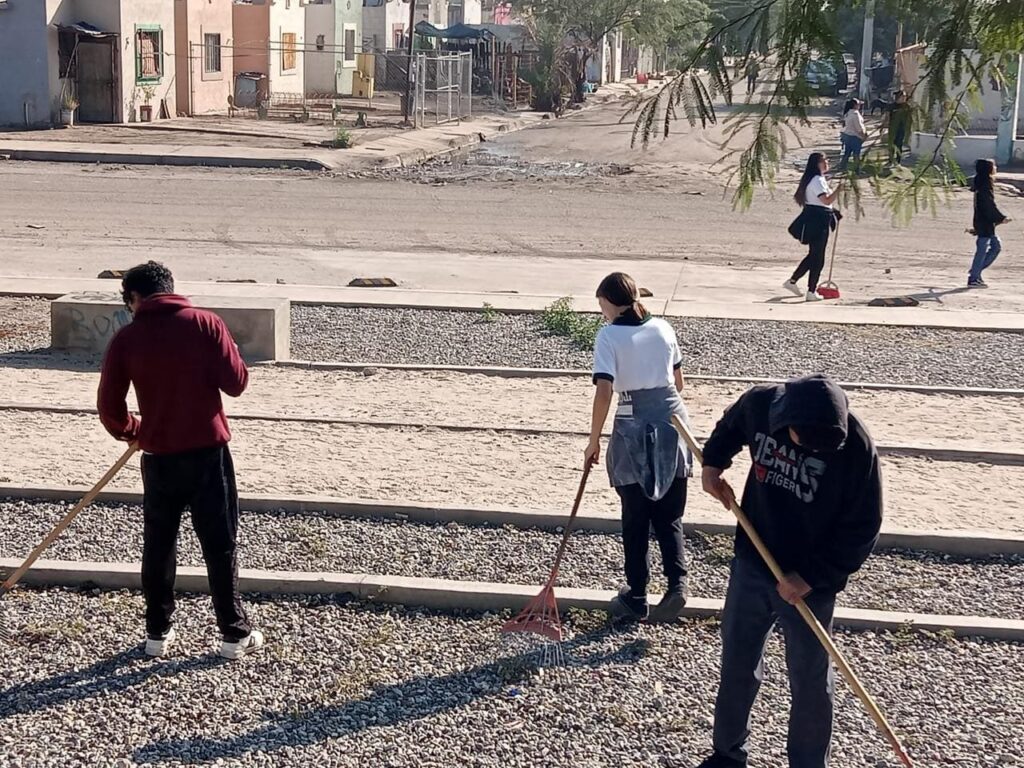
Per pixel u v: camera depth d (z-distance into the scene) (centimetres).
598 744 546
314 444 961
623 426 648
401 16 6384
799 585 475
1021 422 1063
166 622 618
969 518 820
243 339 1238
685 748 544
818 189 1606
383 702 580
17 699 576
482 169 3056
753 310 1529
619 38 7400
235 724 558
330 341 1340
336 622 664
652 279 1761
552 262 1888
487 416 1059
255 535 773
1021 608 696
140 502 820
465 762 530
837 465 465
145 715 564
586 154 3434
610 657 629
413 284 1691
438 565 735
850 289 1722
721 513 817
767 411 485
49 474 870
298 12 5125
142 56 3888
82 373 1184
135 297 594
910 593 713
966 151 3109
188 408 589
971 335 1420
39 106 3581
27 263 1764
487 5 8331
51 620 657
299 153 3130
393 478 882
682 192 2669
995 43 532
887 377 1233
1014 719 573
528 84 5381
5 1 3534
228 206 2336
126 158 2997
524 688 595
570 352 1309
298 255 1889
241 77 4588
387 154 3209
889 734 468
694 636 654
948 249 2053
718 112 575
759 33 557
